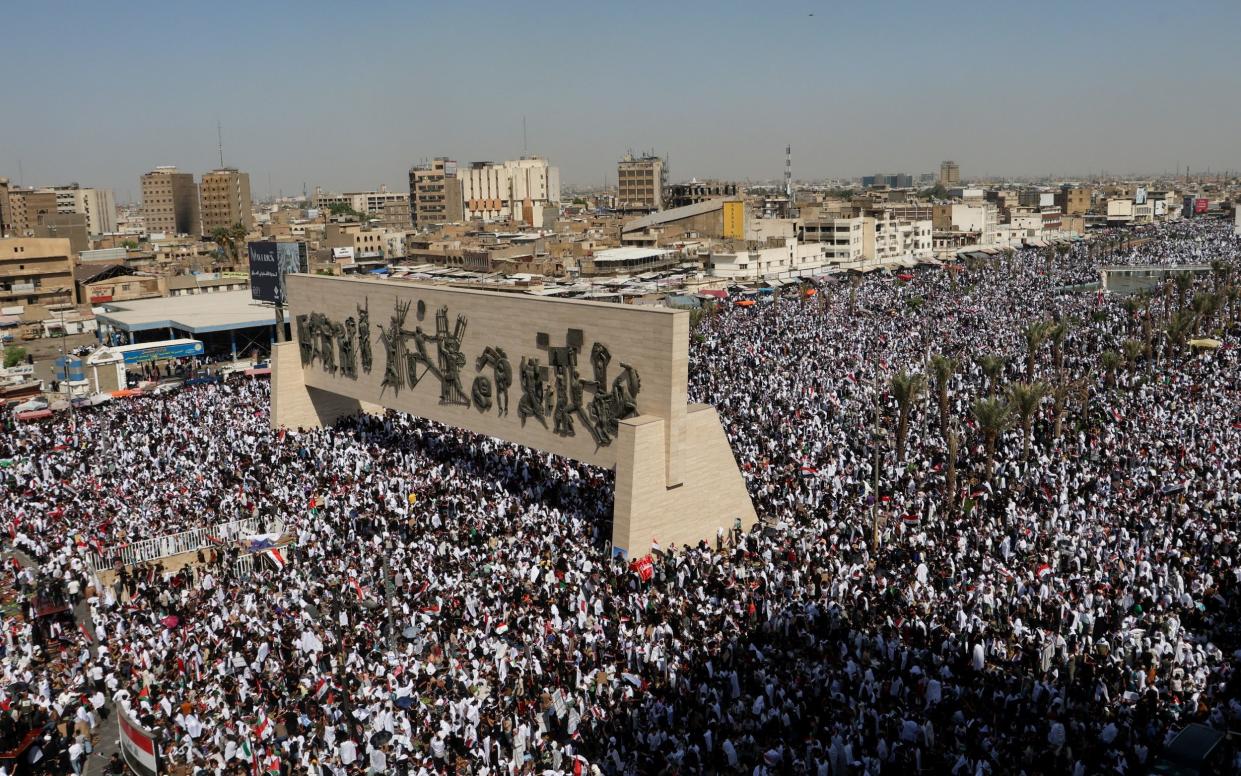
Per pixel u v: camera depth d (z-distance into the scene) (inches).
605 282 7504.9
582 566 2021.4
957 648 1625.2
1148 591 1771.7
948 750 1357.0
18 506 2519.7
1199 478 2432.3
